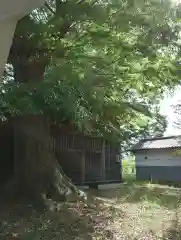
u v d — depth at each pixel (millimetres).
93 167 18797
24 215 9516
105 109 12016
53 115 9305
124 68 10008
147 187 18641
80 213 10016
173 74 10461
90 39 9148
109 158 20250
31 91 8039
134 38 9102
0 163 14102
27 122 10852
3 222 8750
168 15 8211
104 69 9625
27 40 9312
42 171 11148
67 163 17266
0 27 2992
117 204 11914
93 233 8031
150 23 8289
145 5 8008
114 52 9414
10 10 2898
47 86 8164
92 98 9312
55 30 8789
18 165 11164
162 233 7996
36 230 8188
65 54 9086
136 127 16484
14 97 7762
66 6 8227
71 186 12203
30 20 8773
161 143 28406
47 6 9156
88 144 18344
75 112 8297
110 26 8539
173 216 9836
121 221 9242
